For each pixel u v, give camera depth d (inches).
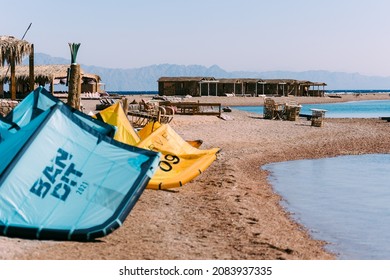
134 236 413.1
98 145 429.7
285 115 1772.9
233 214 523.8
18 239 375.9
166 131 681.0
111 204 394.3
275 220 537.0
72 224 382.9
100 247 376.5
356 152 1113.4
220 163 856.9
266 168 885.8
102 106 1702.8
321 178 813.9
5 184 387.9
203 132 1270.9
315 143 1203.9
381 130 1528.1
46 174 402.6
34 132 415.5
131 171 413.4
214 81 4104.3
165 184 600.1
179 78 4114.2
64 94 2615.7
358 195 695.7
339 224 547.8
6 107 973.8
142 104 1478.8
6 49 1123.3
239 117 1808.6
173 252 379.9
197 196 597.6
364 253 449.7
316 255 421.7
